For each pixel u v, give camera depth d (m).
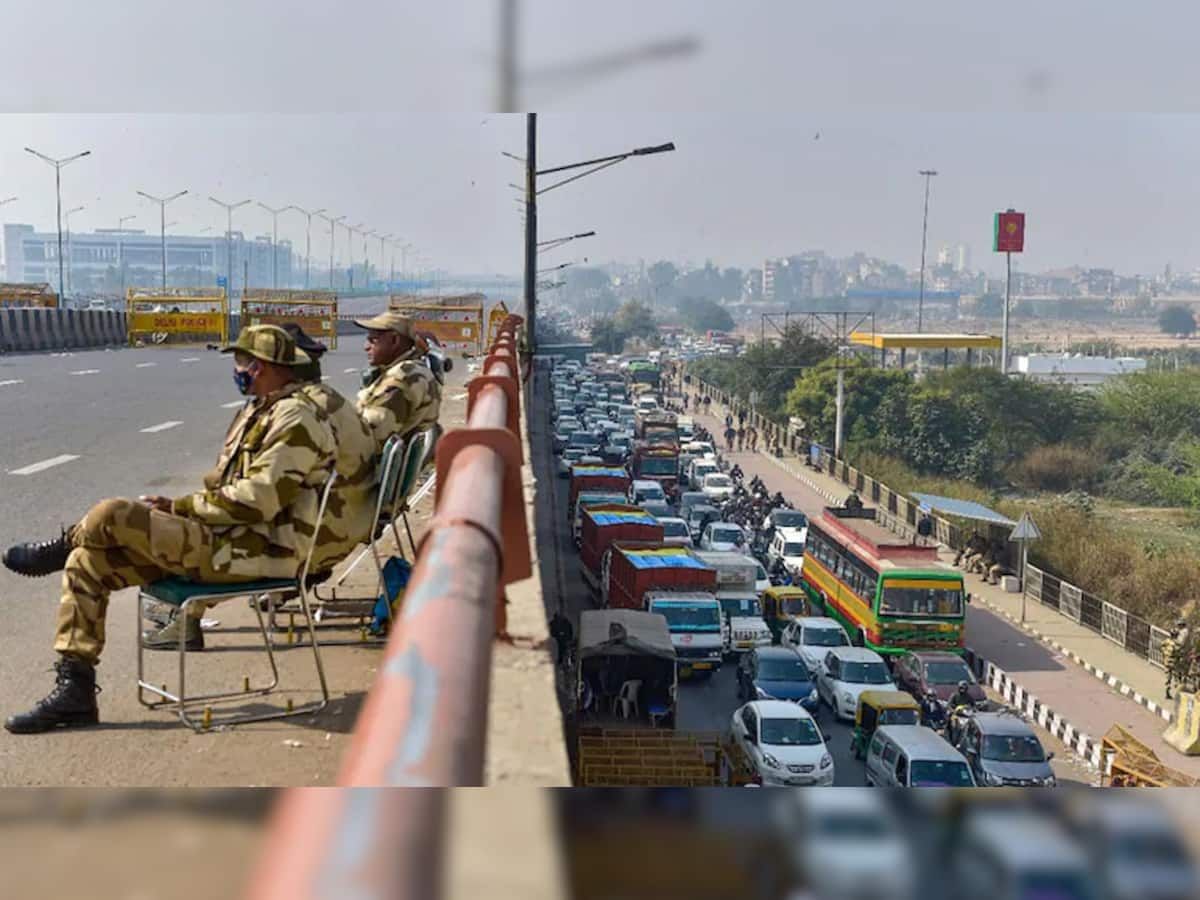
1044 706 28.36
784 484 64.50
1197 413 76.44
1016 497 70.62
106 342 42.91
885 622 30.97
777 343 110.00
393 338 8.65
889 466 67.88
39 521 10.20
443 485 3.73
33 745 4.91
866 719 24.94
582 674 21.39
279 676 6.04
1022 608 38.25
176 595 5.23
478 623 1.73
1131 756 23.72
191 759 4.76
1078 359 131.12
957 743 24.58
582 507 37.78
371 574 8.52
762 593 36.91
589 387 101.25
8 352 36.12
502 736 2.68
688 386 130.38
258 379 5.54
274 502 5.25
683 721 26.75
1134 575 42.91
